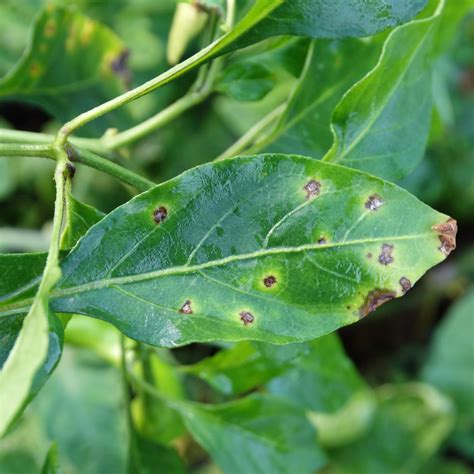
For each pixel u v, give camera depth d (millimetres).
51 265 325
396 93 377
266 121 426
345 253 345
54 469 369
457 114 956
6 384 305
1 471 605
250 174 346
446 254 341
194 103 418
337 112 371
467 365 917
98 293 343
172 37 442
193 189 345
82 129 489
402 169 385
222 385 435
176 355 752
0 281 345
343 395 466
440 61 858
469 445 899
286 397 462
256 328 346
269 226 347
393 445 870
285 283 347
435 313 1039
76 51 480
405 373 993
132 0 740
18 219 780
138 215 344
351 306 346
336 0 356
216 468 762
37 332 310
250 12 349
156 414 443
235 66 413
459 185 960
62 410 625
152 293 345
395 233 344
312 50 405
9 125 785
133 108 723
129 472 436
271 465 438
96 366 644
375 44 405
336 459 843
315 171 346
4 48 720
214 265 348
